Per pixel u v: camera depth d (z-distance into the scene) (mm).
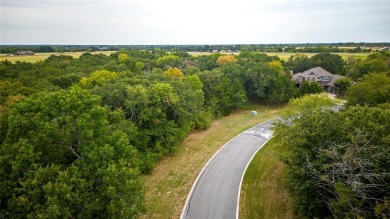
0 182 18375
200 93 47438
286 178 25250
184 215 24656
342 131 21406
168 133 37375
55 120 19828
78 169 19312
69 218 17906
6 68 65375
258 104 65375
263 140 42531
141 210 20719
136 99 34781
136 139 33812
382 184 18141
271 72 64562
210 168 33531
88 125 20141
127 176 19562
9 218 17703
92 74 53812
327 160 20344
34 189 17594
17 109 21250
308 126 23719
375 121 22641
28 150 18531
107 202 18859
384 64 70875
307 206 21703
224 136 44875
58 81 54500
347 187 17375
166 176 32094
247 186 29406
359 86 39688
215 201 26703
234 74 62781
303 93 65688
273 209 25438
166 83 40969
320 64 94688
